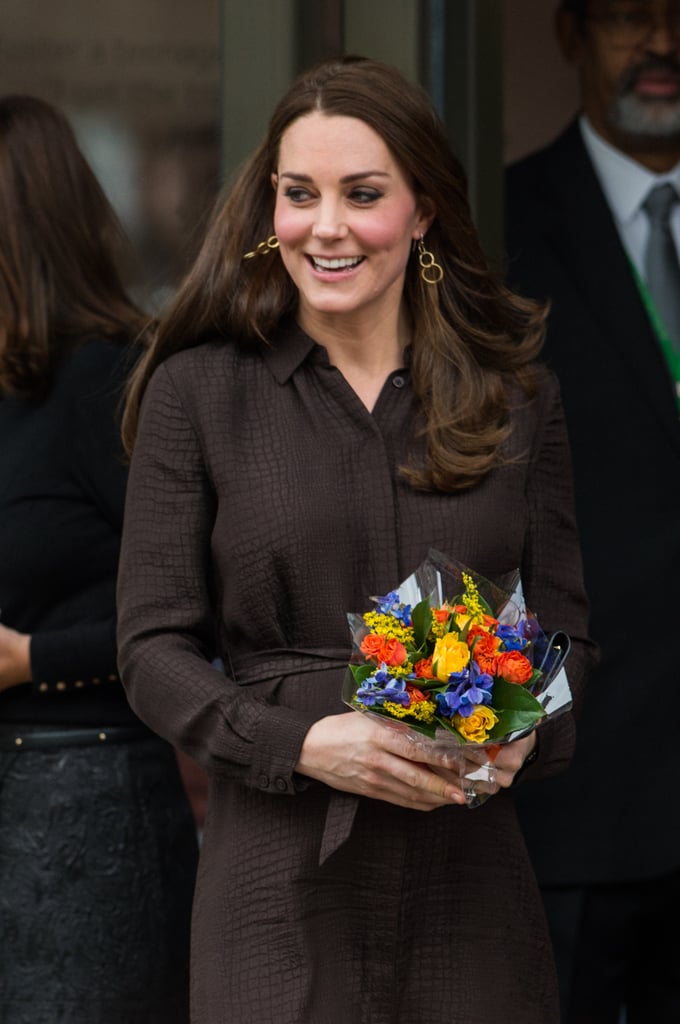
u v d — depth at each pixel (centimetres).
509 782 962
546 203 1582
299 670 987
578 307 1536
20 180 1253
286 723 949
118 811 1222
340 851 981
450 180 1015
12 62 2080
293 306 1038
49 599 1224
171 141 1998
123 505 1220
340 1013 972
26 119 1273
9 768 1220
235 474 996
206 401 1009
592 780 1470
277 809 986
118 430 1216
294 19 1373
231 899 987
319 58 1403
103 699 1228
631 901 1477
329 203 975
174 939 1237
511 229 1583
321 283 988
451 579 961
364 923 986
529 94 1642
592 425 1508
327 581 984
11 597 1221
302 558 983
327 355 1021
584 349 1523
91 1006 1202
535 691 949
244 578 990
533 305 1085
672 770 1466
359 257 988
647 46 1555
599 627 1486
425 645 916
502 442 1028
